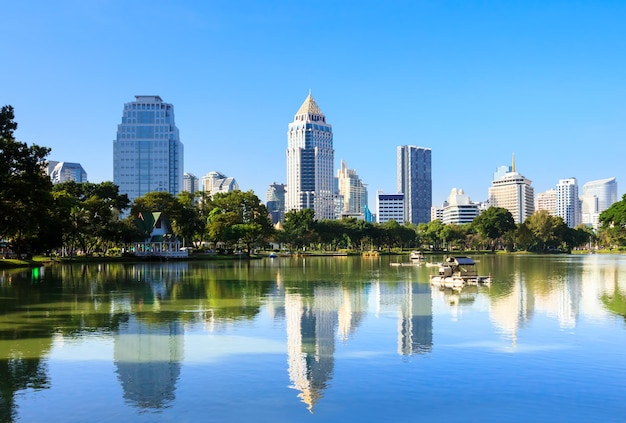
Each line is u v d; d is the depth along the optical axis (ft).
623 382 81.35
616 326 124.77
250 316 141.59
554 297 181.68
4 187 278.46
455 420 67.26
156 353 99.96
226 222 555.28
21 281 247.91
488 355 97.35
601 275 291.79
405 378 83.61
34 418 67.97
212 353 99.86
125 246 506.89
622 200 539.29
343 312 148.25
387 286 226.17
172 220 558.56
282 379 83.35
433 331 119.85
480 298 179.83
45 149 296.10
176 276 283.18
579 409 70.64
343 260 533.96
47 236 375.66
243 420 67.26
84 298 181.57
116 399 74.74
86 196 493.36
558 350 100.89
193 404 72.59
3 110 274.77
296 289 211.00
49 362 93.71
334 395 76.02
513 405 72.08
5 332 119.85
